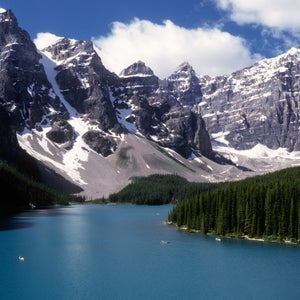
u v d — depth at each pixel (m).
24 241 174.50
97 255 149.88
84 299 105.94
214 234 195.50
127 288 113.88
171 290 113.12
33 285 115.38
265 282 119.81
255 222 183.75
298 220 173.38
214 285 116.81
